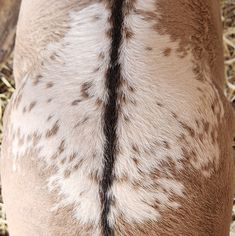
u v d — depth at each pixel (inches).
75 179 45.7
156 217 45.8
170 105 47.1
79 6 49.2
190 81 48.4
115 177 45.3
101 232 45.1
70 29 48.9
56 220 46.1
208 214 47.7
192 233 47.0
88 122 46.3
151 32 48.1
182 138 46.9
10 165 48.9
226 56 72.8
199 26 50.7
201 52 50.5
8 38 70.0
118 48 47.3
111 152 45.6
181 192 46.5
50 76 48.4
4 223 71.6
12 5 68.4
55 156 46.4
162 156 46.3
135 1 48.3
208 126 48.4
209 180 48.0
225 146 50.2
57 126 46.8
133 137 46.0
